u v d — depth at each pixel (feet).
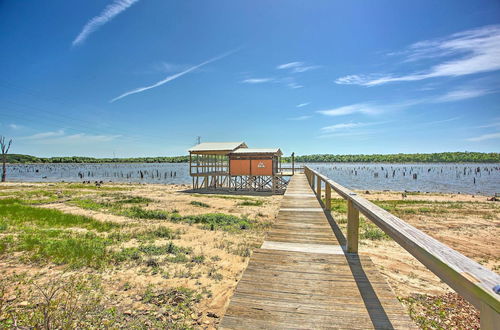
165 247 25.09
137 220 40.40
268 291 9.90
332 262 12.51
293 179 61.52
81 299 14.33
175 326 12.50
